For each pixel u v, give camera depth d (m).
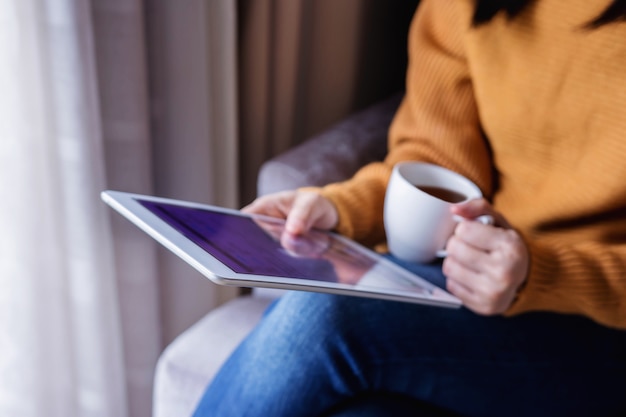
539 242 0.76
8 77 0.86
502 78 0.88
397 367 0.73
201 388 0.94
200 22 1.09
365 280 0.67
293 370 0.70
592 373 0.78
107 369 1.11
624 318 0.76
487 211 0.73
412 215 0.75
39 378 1.03
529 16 0.85
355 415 0.70
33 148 0.92
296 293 0.74
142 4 1.00
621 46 0.77
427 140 0.96
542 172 0.89
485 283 0.71
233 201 1.32
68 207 0.98
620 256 0.76
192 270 1.24
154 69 1.09
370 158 1.18
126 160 1.04
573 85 0.82
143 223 0.63
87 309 1.05
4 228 0.93
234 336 0.99
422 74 0.98
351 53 1.59
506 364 0.75
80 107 0.93
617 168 0.78
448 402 0.76
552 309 0.76
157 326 1.19
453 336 0.75
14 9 0.84
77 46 0.90
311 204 0.80
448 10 0.95
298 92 1.53
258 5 1.27
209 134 1.18
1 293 0.96
